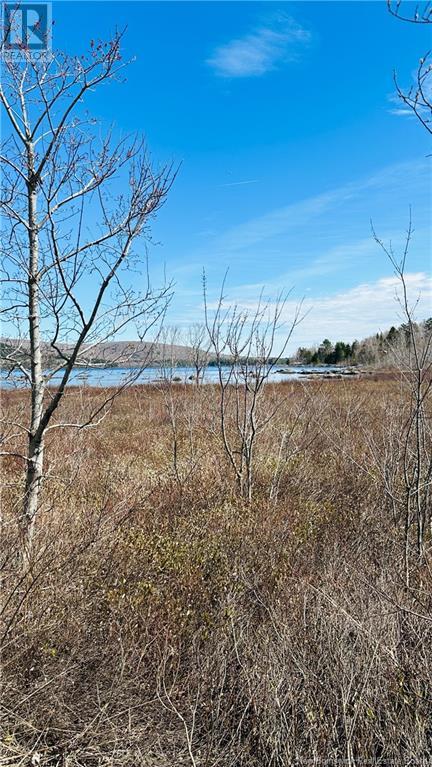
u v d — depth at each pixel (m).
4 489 5.13
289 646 2.92
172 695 2.81
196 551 4.54
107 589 3.63
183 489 6.44
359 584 3.66
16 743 2.50
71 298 3.63
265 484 6.94
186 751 2.54
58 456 6.49
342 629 3.08
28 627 2.91
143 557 4.33
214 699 2.81
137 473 7.21
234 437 8.84
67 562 3.41
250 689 2.68
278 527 5.12
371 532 5.00
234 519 5.46
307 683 2.67
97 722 2.68
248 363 6.98
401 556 4.16
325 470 7.34
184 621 3.36
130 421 12.73
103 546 4.04
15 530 3.62
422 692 2.67
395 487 5.73
